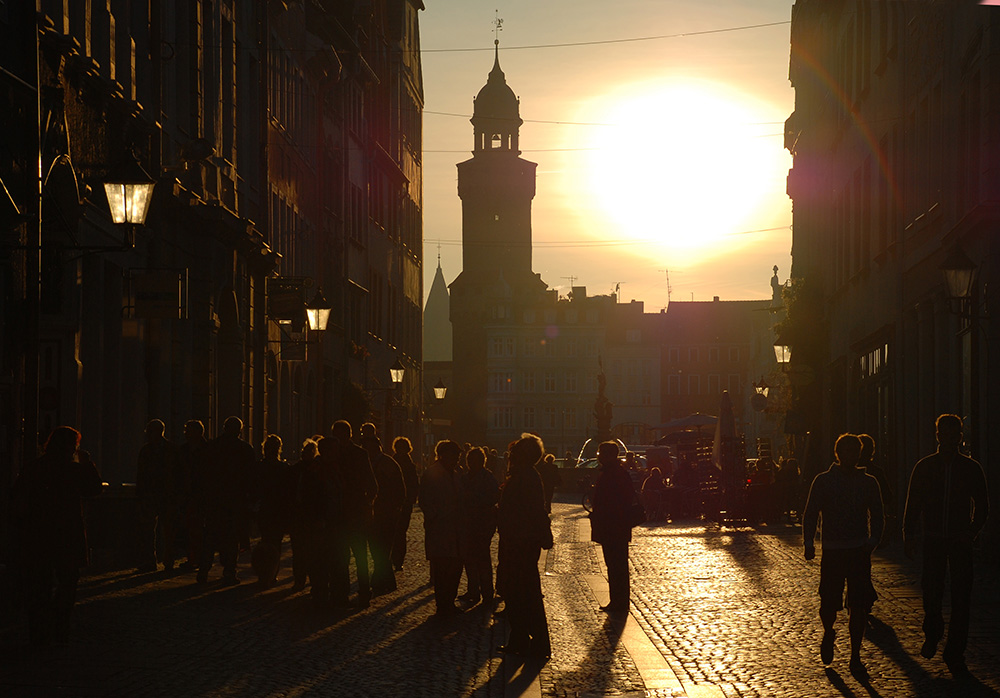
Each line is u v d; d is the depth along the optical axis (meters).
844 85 42.47
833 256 45.31
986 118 24.27
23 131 18.47
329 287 51.12
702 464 42.09
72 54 20.47
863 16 38.69
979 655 13.20
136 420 24.83
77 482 13.25
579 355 150.38
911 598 18.02
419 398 76.88
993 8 24.06
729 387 155.38
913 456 31.78
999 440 23.75
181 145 27.09
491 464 41.25
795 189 55.91
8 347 18.14
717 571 22.62
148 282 22.59
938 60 28.66
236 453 19.39
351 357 55.44
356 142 57.03
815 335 47.16
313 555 16.95
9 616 15.43
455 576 16.64
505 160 143.88
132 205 17.66
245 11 35.44
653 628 15.37
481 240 146.38
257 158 36.88
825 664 12.65
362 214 58.59
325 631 14.80
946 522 12.61
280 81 41.56
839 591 12.68
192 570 21.11
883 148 35.72
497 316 147.38
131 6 25.75
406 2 72.31
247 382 34.00
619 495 17.17
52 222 19.70
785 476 38.78
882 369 35.25
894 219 33.84
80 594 17.47
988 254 24.05
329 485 16.97
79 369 21.33
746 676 11.97
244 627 14.90
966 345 25.77
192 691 10.92
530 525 13.43
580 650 13.75
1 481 17.80
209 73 31.25
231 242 31.86
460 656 13.23
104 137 22.89
